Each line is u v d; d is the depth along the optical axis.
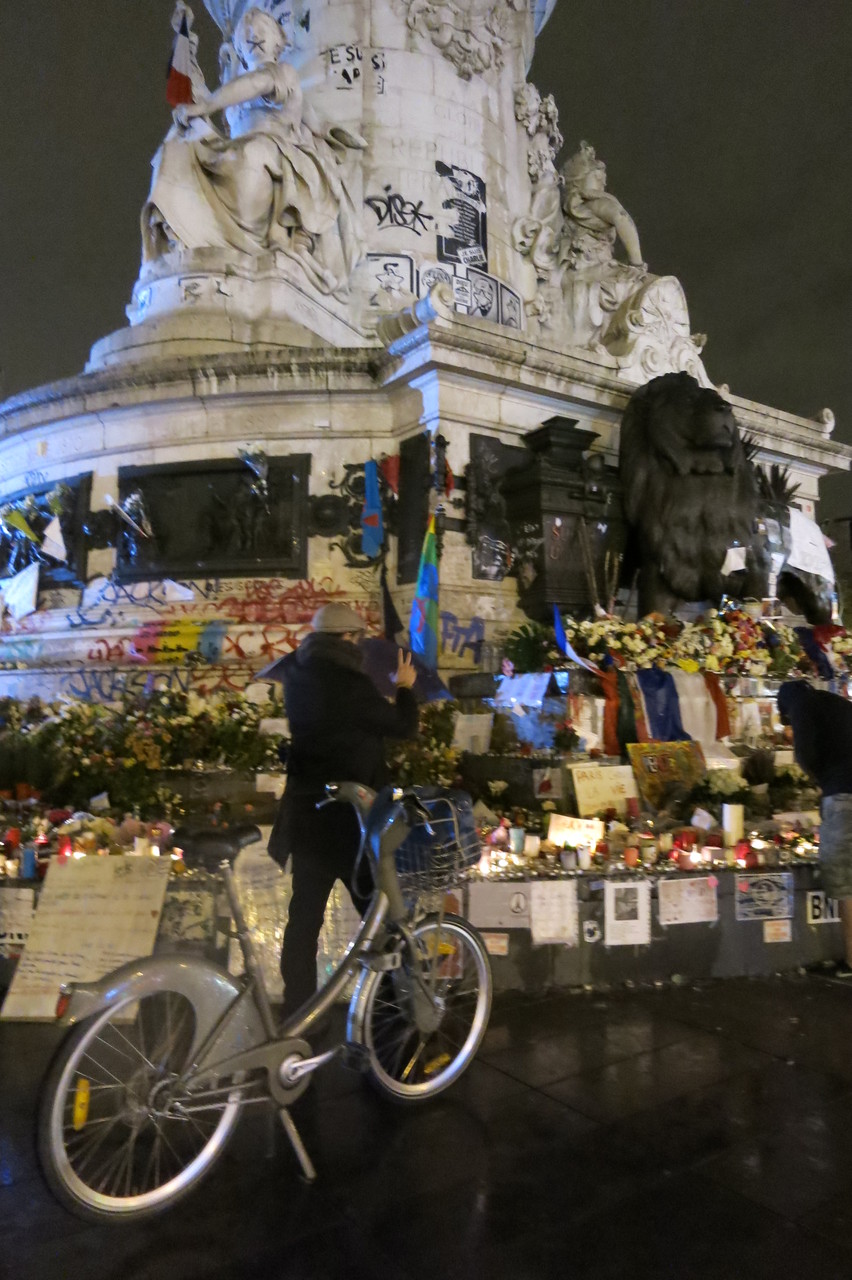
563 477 11.12
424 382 11.14
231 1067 3.33
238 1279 2.92
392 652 5.55
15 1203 3.32
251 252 13.36
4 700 9.45
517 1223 3.21
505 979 5.52
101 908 5.08
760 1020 5.13
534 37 19.67
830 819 5.98
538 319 18.28
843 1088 4.27
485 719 8.26
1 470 13.80
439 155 16.48
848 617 17.27
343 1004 5.12
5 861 5.62
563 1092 4.21
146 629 11.36
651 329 15.88
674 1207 3.30
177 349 12.52
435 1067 4.28
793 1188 3.42
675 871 5.85
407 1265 2.99
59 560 12.52
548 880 5.61
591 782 6.90
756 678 9.02
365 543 11.27
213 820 6.96
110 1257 3.03
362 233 15.80
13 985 4.94
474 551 10.83
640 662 8.33
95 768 7.34
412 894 4.04
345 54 16.44
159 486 11.95
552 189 18.94
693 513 11.24
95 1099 3.75
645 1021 5.10
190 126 13.73
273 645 10.92
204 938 5.12
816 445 16.75
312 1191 3.41
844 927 5.93
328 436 11.75
